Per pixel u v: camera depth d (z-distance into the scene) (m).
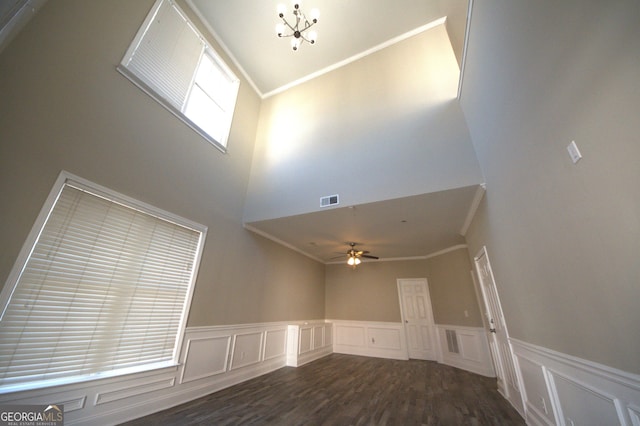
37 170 2.15
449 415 2.79
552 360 1.96
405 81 4.20
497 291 3.18
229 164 4.49
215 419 2.62
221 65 4.77
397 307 6.49
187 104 3.86
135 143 2.96
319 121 4.73
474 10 2.56
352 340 6.68
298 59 5.20
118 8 3.02
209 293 3.65
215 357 3.59
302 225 4.58
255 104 5.59
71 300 2.31
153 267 3.03
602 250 1.27
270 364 4.68
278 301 5.20
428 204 3.61
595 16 1.15
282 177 4.56
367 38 4.81
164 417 2.64
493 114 2.42
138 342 2.77
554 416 1.99
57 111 2.33
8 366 1.92
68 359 2.24
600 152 1.19
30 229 2.06
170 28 3.77
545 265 1.87
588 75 1.21
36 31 2.27
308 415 2.75
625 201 1.08
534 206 1.90
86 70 2.60
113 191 2.67
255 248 4.77
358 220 4.29
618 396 1.30
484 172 3.00
